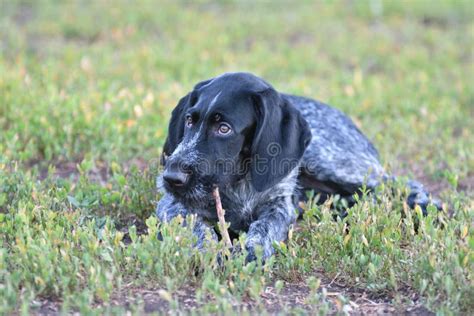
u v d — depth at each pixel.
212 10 27.27
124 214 10.55
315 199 9.88
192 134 8.89
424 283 7.95
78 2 26.53
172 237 8.33
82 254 8.35
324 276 8.85
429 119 16.25
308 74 20.31
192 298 7.99
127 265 8.31
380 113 16.72
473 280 8.01
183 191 8.70
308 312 7.82
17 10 25.59
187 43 22.11
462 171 13.39
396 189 10.75
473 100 18.27
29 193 10.16
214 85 9.17
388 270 8.63
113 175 11.57
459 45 23.80
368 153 11.66
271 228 9.48
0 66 17.22
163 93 16.19
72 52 19.98
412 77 19.75
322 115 11.60
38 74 17.22
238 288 8.01
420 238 8.98
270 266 8.44
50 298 7.81
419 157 13.90
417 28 25.56
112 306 7.63
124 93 15.49
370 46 22.94
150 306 7.77
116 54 20.75
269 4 28.41
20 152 12.15
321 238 9.11
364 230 9.16
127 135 13.62
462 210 9.98
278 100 9.29
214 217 9.52
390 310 8.04
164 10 25.78
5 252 8.27
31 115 13.91
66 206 10.13
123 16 24.75
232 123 8.84
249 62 20.55
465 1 28.62
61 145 13.17
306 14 26.75
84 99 15.08
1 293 7.55
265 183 9.05
